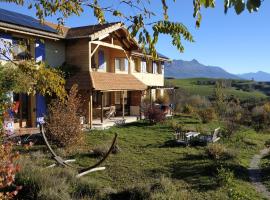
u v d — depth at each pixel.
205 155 16.44
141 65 32.50
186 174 13.38
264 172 14.45
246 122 31.22
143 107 28.53
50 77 5.52
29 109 21.42
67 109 16.78
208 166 14.51
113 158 15.38
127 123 26.17
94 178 12.38
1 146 6.09
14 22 18.84
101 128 22.77
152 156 16.19
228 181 12.08
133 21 3.99
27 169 10.89
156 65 35.97
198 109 36.34
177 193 10.62
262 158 17.39
